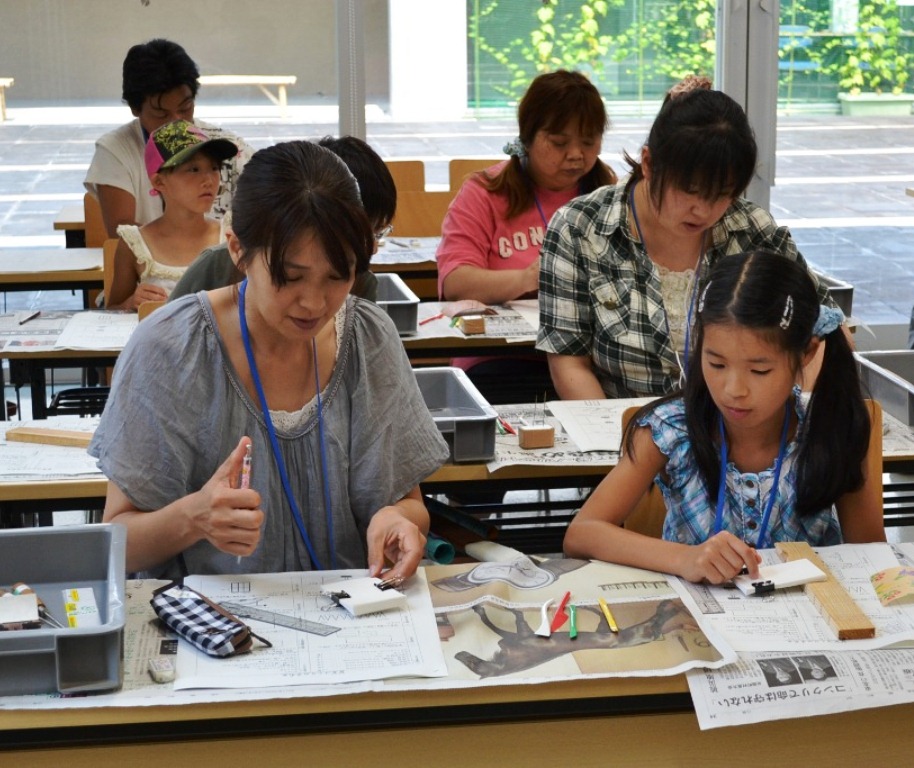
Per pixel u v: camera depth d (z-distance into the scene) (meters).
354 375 1.79
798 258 2.76
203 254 2.20
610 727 1.53
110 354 3.10
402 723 1.42
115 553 1.55
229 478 1.64
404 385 1.84
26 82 5.06
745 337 1.78
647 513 2.14
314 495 1.77
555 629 1.56
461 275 3.60
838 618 1.57
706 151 2.35
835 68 5.57
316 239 1.53
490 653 1.49
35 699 1.36
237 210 1.58
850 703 1.43
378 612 1.58
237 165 3.91
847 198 5.72
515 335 3.22
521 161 3.64
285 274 1.54
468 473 2.28
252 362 1.72
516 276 3.55
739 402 1.81
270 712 1.39
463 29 5.34
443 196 4.84
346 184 1.57
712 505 1.96
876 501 2.01
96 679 1.39
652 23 5.49
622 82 5.54
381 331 1.82
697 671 1.47
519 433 2.41
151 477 1.71
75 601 1.55
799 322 1.79
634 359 2.73
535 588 1.69
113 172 4.43
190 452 1.73
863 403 1.93
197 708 1.38
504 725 1.50
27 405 4.89
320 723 1.40
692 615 1.60
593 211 2.76
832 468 1.91
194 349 1.72
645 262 2.71
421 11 5.28
